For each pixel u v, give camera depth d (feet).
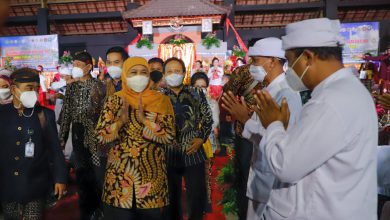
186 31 48.19
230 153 12.61
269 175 6.25
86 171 11.37
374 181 4.41
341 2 54.39
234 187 11.55
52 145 7.97
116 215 7.52
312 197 4.32
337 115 4.04
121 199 7.39
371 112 4.30
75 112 11.39
